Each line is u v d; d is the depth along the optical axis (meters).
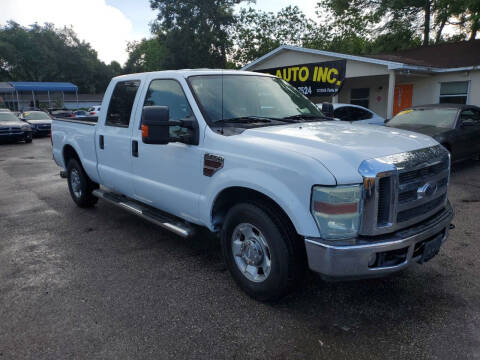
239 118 3.64
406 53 19.73
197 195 3.57
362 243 2.61
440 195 3.20
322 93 15.83
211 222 3.49
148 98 4.20
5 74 67.81
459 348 2.64
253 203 3.10
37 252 4.44
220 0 35.12
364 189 2.60
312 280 3.64
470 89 14.45
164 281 3.68
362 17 25.92
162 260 4.17
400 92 17.25
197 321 3.00
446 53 17.56
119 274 3.84
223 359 2.57
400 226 2.78
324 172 2.60
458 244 4.45
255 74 4.35
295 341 2.75
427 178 2.94
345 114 10.47
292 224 2.92
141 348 2.69
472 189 6.95
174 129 3.81
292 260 2.93
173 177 3.82
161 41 36.09
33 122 20.25
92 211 6.07
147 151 4.10
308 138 3.01
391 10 23.00
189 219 3.79
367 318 3.02
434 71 14.63
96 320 3.04
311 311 3.12
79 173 5.86
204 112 3.53
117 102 4.73
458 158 8.69
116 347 2.71
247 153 3.06
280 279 2.97
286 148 2.87
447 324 2.91
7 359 2.60
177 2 34.41
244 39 33.84
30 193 7.42
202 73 3.91
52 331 2.90
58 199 6.89
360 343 2.71
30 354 2.64
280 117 3.88
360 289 3.46
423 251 2.92
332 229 2.62
